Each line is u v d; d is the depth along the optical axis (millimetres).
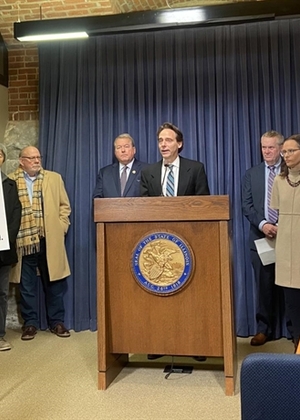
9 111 4699
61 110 4312
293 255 2928
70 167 4297
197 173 3266
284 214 2980
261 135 4000
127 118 4230
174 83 4148
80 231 4215
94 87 4285
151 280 2701
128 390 2689
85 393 2654
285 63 3941
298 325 3000
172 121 4141
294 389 1276
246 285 3967
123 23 3352
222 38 4043
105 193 3961
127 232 2744
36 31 3463
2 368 3135
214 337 2648
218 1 4434
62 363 3225
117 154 3902
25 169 4016
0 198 2564
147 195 3342
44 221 3984
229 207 2611
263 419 1292
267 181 3609
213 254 2646
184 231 2682
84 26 3410
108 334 2762
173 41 4145
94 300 4188
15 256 3686
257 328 3758
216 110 4055
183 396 2588
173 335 2697
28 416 2357
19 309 4492
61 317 4098
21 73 4688
